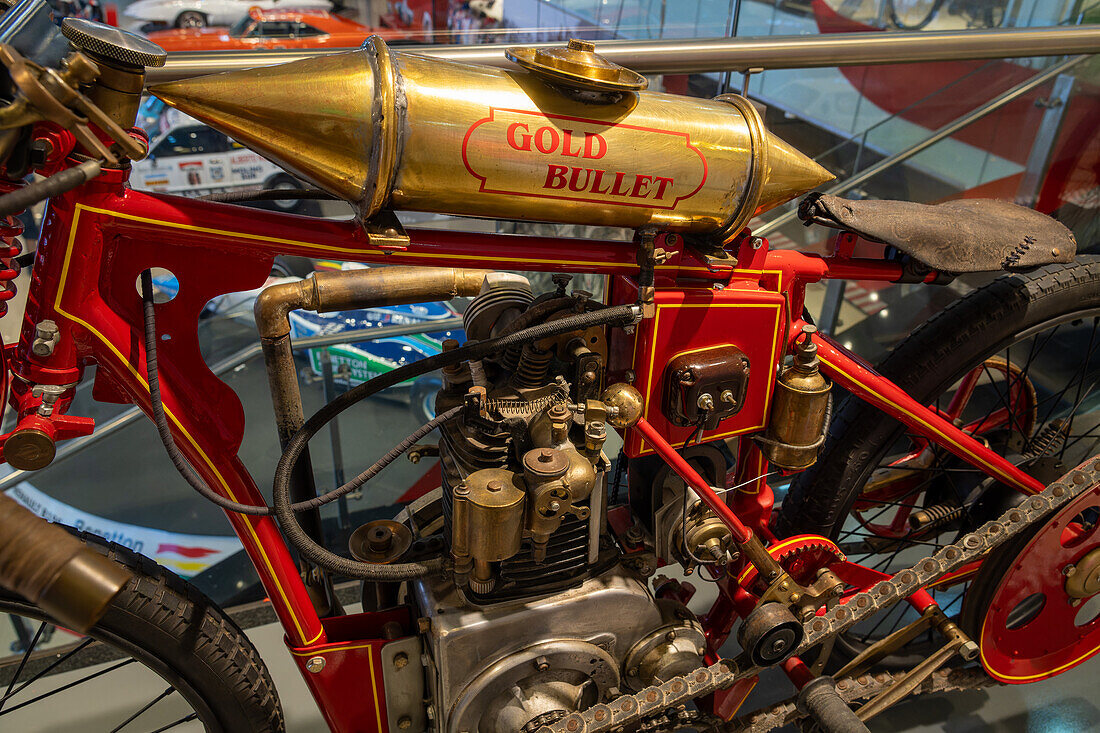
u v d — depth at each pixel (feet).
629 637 3.95
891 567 6.77
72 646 5.77
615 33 5.82
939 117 7.60
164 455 6.57
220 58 3.93
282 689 5.46
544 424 3.39
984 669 4.86
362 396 3.22
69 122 2.39
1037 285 4.79
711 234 3.43
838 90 8.61
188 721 4.83
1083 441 6.75
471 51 4.22
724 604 4.45
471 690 3.61
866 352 8.82
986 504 5.14
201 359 3.26
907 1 7.36
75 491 6.38
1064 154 7.73
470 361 3.59
